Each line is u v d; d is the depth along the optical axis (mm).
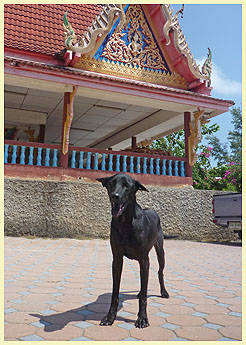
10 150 11414
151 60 12367
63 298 3775
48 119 16750
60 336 2594
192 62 12070
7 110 15055
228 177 24109
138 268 6242
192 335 2674
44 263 6109
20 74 9797
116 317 3158
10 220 9539
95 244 9227
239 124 47375
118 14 10906
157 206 11672
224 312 3375
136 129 17500
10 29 11305
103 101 13875
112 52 11656
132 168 11922
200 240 12062
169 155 13867
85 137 20688
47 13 13102
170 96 11945
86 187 10602
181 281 5055
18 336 2582
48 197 10086
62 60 10805
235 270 6203
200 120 13641
